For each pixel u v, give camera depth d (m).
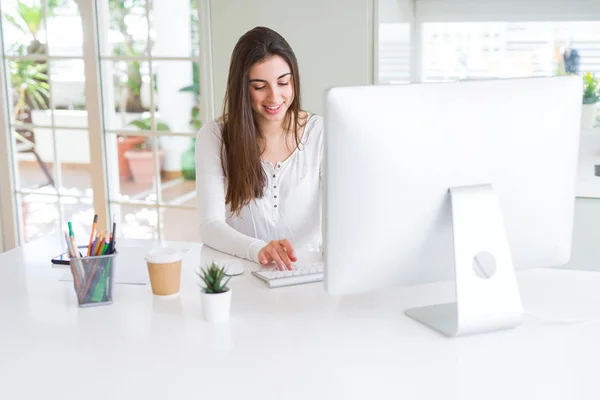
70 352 1.54
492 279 1.62
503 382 1.38
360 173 1.54
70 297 1.88
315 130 2.35
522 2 3.45
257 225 2.35
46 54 3.91
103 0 3.76
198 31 3.59
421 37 3.65
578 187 3.27
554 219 1.73
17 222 4.16
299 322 1.68
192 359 1.49
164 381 1.40
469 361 1.47
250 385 1.38
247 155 2.23
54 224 4.11
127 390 1.37
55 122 3.98
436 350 1.53
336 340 1.58
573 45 3.40
